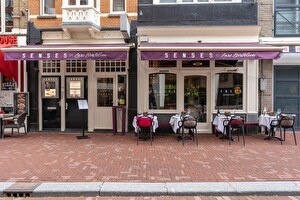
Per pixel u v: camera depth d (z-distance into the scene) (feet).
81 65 42.60
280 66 41.73
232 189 19.12
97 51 36.91
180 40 40.37
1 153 28.96
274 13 41.14
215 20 39.99
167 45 37.27
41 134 40.50
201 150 30.32
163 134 40.45
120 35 41.50
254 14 39.78
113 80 42.39
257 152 29.35
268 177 21.58
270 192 18.99
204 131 41.24
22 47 38.19
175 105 41.45
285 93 41.91
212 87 40.86
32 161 25.94
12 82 43.06
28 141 35.32
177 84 41.19
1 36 42.24
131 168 23.82
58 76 42.78
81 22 39.01
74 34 41.65
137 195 18.97
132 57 41.39
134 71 41.45
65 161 25.94
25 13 42.37
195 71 41.04
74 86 42.75
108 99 42.68
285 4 41.47
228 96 41.11
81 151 29.86
